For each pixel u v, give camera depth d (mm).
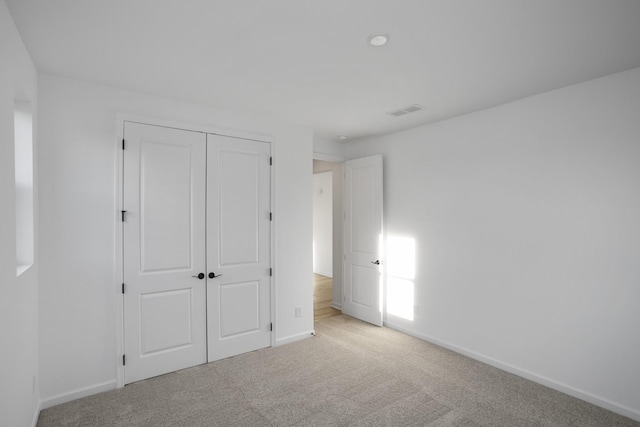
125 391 2732
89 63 2352
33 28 1880
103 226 2734
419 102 3143
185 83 2709
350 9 1720
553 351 2842
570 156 2748
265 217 3641
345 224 4898
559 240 2811
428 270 3854
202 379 2939
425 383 2900
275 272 3701
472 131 3441
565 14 1759
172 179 3059
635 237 2426
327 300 5754
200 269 3209
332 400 2629
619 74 2496
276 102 3158
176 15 1772
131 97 2871
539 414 2459
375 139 4535
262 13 1757
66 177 2582
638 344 2408
